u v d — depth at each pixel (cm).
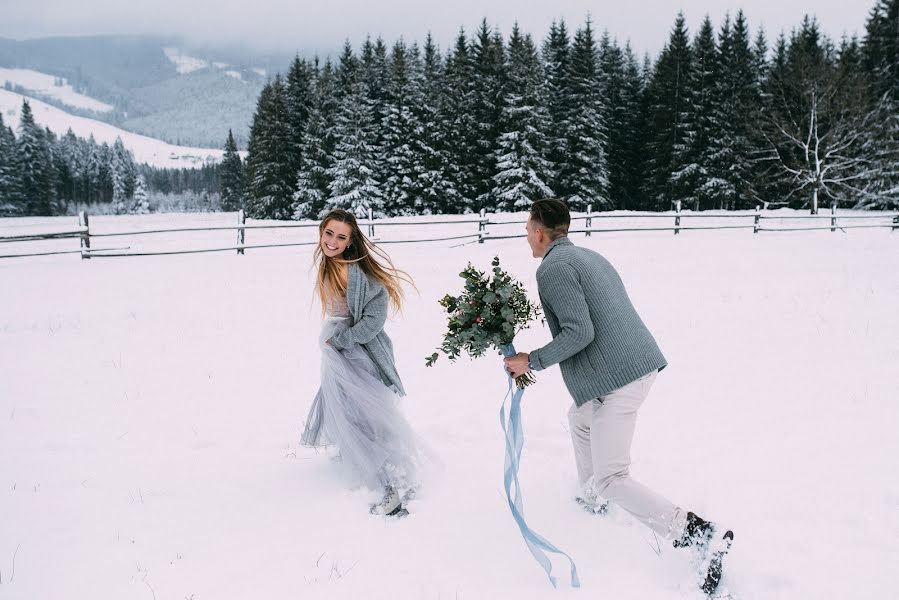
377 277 361
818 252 1360
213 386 551
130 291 982
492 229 2012
